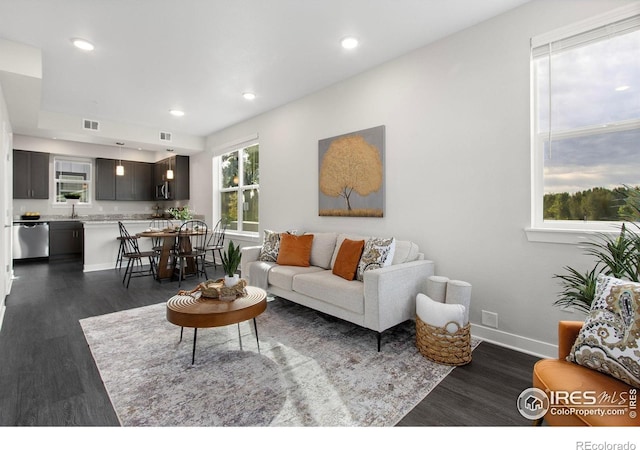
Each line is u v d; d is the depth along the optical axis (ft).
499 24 8.14
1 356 7.64
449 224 9.20
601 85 7.01
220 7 7.81
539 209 7.81
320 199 13.08
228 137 18.84
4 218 11.27
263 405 5.70
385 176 10.79
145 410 5.56
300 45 9.62
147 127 18.81
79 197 23.97
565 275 7.22
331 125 12.66
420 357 7.59
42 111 15.64
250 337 8.83
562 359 4.74
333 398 5.92
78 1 7.55
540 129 7.77
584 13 6.93
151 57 10.33
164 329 9.40
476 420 5.29
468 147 8.75
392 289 8.09
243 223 18.35
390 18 8.29
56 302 12.11
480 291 8.62
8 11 7.91
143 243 19.97
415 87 9.91
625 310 4.18
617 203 6.87
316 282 9.39
